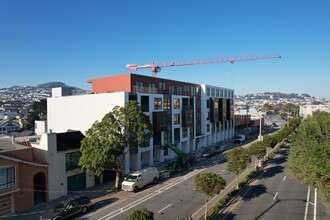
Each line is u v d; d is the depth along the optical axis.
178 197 29.05
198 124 64.88
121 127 32.47
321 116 41.62
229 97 82.88
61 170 30.53
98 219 23.69
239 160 31.14
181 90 60.28
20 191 26.05
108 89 49.59
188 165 43.59
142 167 44.06
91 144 30.19
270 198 27.62
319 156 22.20
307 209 24.47
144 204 27.17
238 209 24.77
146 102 45.41
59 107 46.34
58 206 24.72
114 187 32.66
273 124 117.06
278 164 44.03
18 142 31.86
